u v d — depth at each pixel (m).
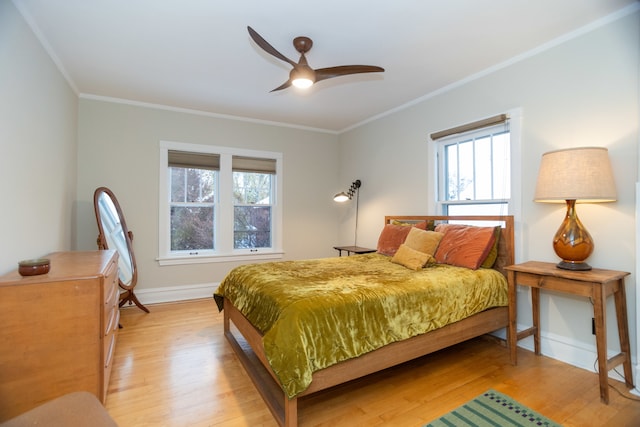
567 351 2.40
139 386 2.07
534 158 2.61
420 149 3.67
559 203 2.45
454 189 3.33
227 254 4.39
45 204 2.48
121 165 3.79
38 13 2.10
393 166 4.08
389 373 2.26
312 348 1.64
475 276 2.46
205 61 2.80
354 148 4.85
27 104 2.13
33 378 1.53
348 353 1.75
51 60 2.61
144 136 3.90
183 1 2.00
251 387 2.08
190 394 1.99
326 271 2.57
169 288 4.05
